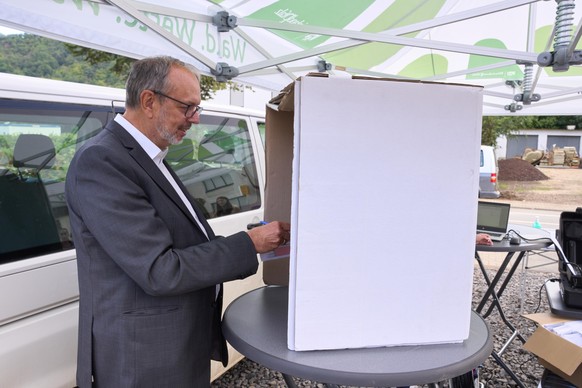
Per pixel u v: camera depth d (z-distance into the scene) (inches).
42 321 57.3
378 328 42.6
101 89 74.6
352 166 39.9
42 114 63.5
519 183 687.7
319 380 39.4
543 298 178.2
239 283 96.7
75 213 47.8
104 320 47.6
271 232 50.5
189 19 89.1
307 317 41.4
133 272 43.7
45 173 62.8
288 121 61.1
